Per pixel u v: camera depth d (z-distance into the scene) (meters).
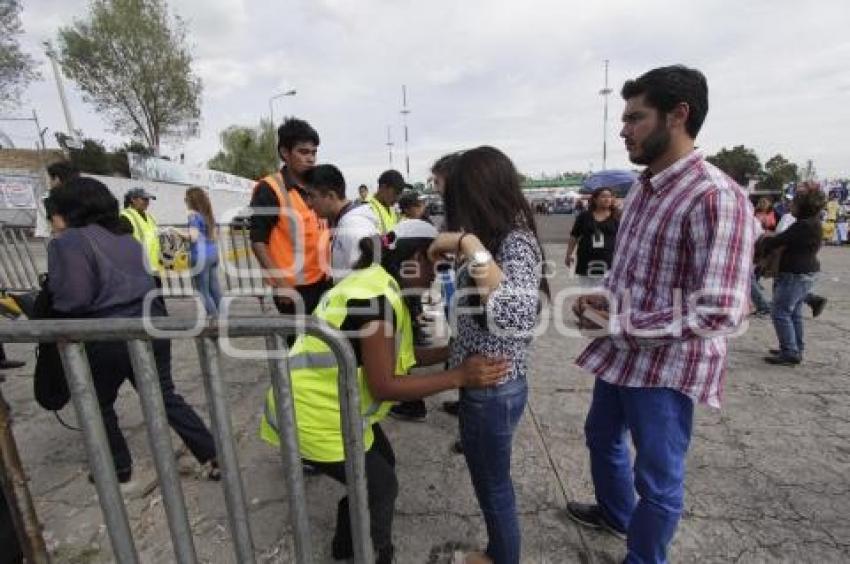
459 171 1.65
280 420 1.38
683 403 1.79
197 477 2.73
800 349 4.52
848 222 17.67
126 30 24.80
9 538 1.74
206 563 2.12
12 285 6.35
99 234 2.37
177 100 27.27
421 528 2.34
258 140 45.50
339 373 1.34
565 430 3.28
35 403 3.78
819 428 3.24
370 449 1.80
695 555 2.13
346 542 2.08
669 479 1.80
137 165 19.42
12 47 20.83
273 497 2.56
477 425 1.66
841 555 2.12
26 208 16.88
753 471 2.75
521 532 2.30
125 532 1.48
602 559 2.14
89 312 2.33
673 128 1.70
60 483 2.73
